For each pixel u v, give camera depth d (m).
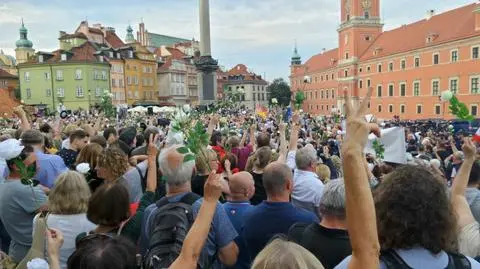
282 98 120.62
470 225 2.80
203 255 2.97
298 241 3.20
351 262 1.56
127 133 7.66
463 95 61.44
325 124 28.70
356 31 90.62
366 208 1.54
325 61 110.62
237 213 3.96
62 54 72.94
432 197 1.82
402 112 75.38
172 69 96.75
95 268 2.10
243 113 26.12
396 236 1.79
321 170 6.07
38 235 3.11
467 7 68.69
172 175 3.15
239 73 124.25
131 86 86.06
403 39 78.31
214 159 3.52
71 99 72.62
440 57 65.69
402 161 5.34
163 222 2.84
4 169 4.84
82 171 4.38
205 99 27.28
